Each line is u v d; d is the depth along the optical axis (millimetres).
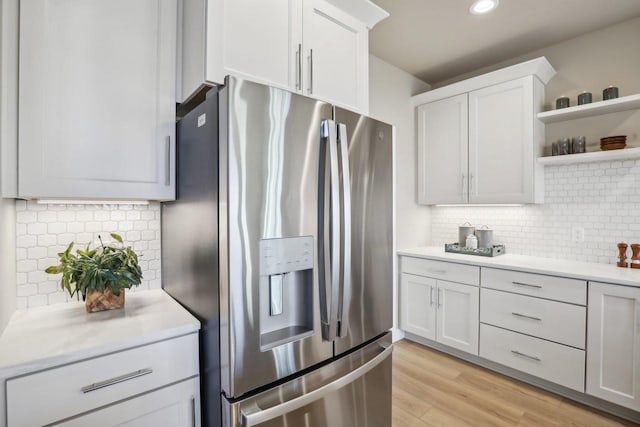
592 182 2410
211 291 1093
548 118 2457
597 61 2412
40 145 1101
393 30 2418
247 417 991
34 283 1343
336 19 1671
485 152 2691
